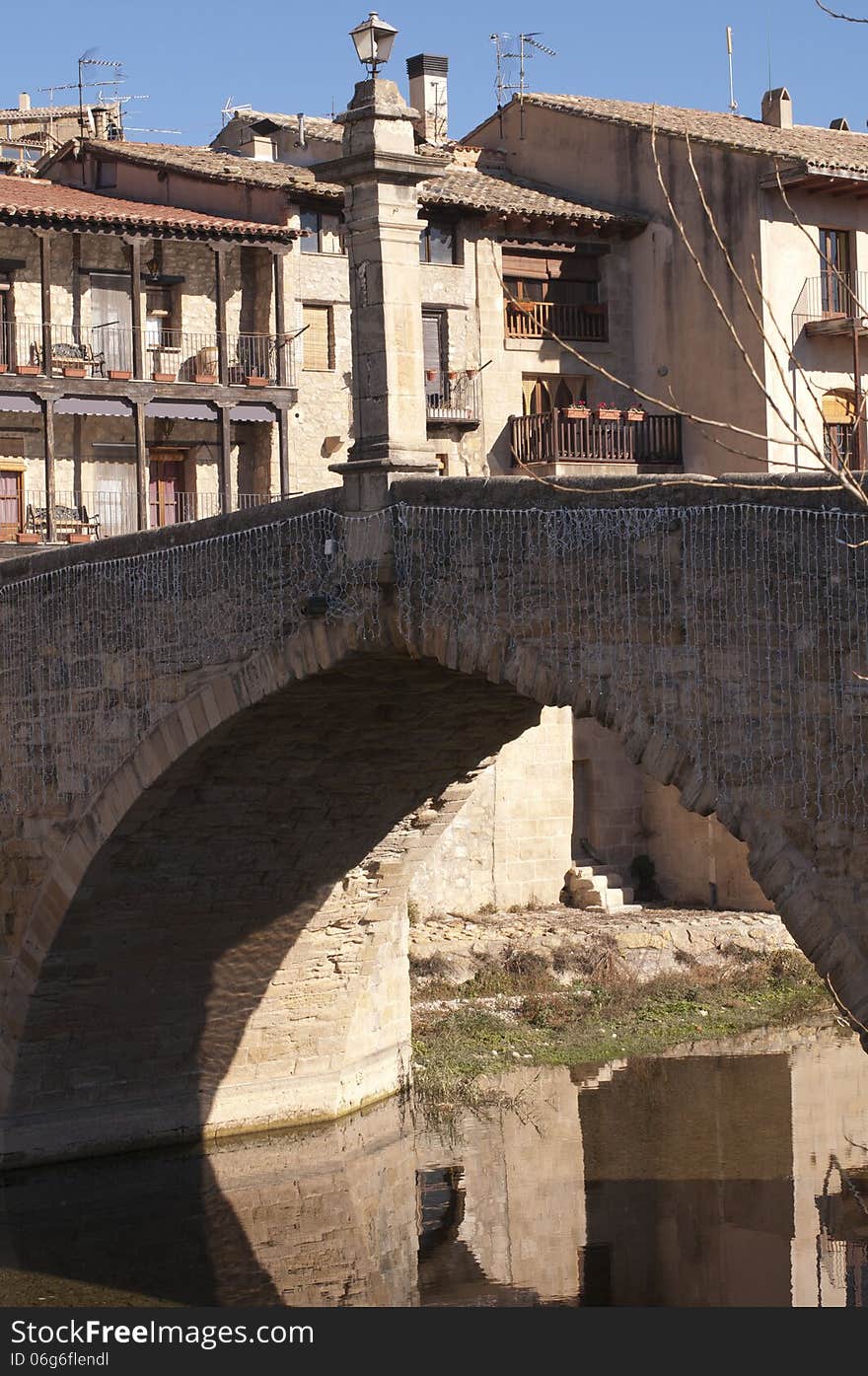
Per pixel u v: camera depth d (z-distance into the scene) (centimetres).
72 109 5616
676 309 4141
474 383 4128
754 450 3950
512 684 1764
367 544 1919
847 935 1445
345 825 2472
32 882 2453
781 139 4081
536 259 4247
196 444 4103
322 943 2691
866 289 4053
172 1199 2433
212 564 2155
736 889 4006
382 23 1953
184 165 4131
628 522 1634
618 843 4191
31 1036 2503
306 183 4062
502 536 1770
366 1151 2608
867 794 1428
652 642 1614
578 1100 2803
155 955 2528
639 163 4222
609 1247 2175
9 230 3878
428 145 4425
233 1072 2714
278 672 2061
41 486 3934
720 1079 2898
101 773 2336
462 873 3916
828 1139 2556
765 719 1512
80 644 2362
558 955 3562
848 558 1434
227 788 2295
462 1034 3192
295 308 4116
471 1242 2212
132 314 3903
